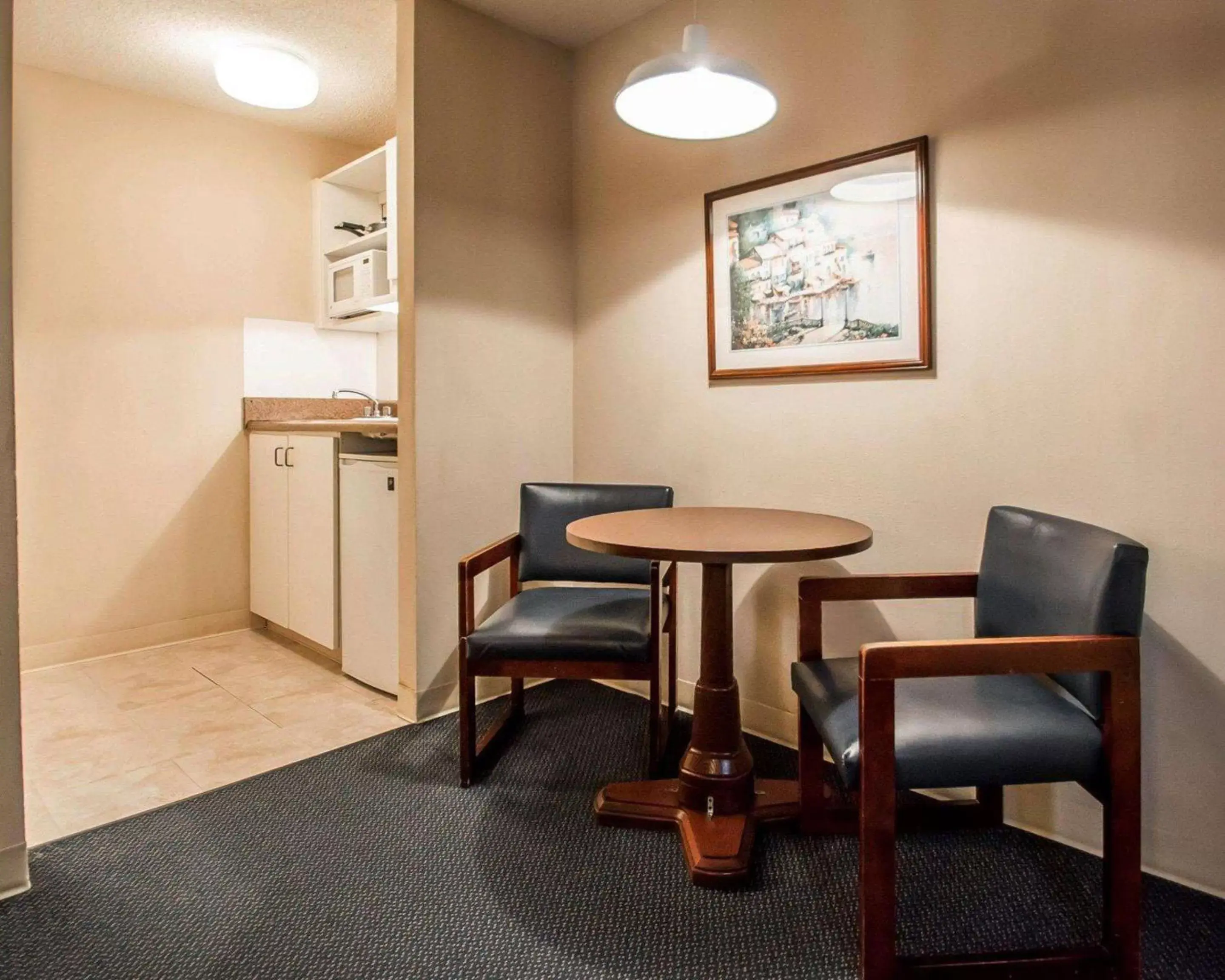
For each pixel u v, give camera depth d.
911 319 1.97
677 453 2.60
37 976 1.36
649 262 2.65
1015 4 1.76
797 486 2.27
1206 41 1.50
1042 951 1.32
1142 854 1.67
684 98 1.83
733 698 1.85
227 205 3.44
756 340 2.33
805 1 2.17
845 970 1.37
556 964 1.39
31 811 1.94
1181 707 1.60
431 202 2.48
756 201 2.30
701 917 1.52
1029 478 1.79
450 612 2.60
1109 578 1.31
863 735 1.24
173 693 2.76
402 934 1.47
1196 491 1.56
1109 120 1.63
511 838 1.82
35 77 2.93
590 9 2.57
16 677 1.61
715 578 1.83
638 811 1.86
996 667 1.25
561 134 2.87
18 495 2.96
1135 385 1.62
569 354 2.94
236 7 2.50
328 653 3.21
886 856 1.26
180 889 1.62
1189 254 1.54
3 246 1.58
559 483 2.60
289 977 1.35
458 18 2.53
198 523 3.42
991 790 1.84
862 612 2.13
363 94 3.18
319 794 2.03
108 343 3.14
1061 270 1.72
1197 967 1.37
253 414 3.53
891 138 2.00
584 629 1.97
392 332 3.88
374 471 2.70
